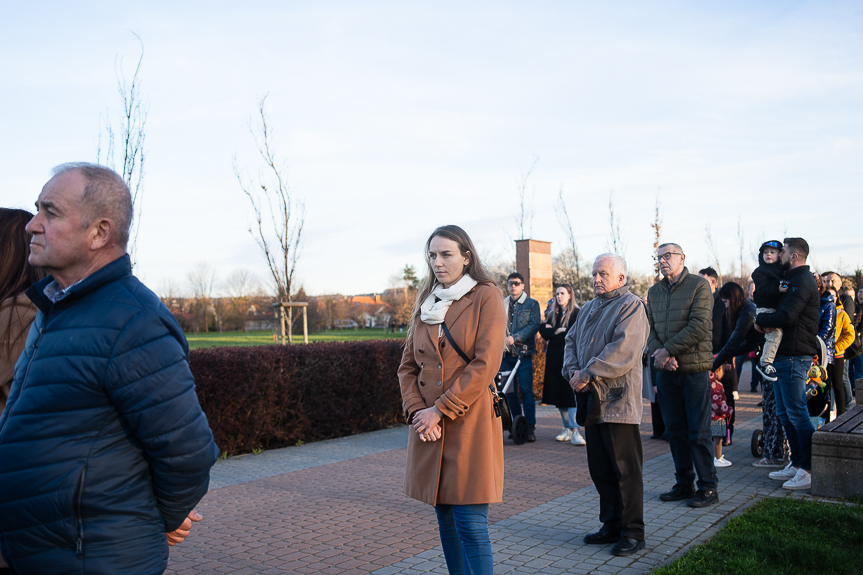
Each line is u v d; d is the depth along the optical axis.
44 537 1.89
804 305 5.85
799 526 4.65
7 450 1.91
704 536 4.64
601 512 4.62
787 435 6.19
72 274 2.12
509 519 5.18
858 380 7.89
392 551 4.44
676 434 5.61
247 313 56.28
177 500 2.05
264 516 5.29
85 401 1.93
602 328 4.69
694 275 5.54
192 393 2.06
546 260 16.41
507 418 3.42
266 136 11.91
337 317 69.81
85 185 2.06
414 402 3.38
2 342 2.29
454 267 3.44
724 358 6.84
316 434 8.79
